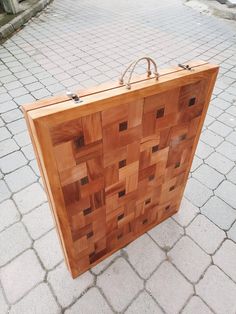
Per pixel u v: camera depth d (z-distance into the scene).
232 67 4.80
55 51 5.20
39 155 1.09
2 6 6.58
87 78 4.27
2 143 2.97
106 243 1.81
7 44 5.49
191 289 1.78
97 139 1.15
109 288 1.78
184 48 5.52
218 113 3.58
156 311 1.67
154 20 7.18
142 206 1.82
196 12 7.98
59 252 1.97
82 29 6.38
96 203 1.45
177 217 2.25
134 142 1.33
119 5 8.40
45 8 7.74
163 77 1.22
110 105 1.07
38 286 1.77
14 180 2.54
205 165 2.77
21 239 2.04
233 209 2.33
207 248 2.02
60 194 1.22
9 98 3.73
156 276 1.85
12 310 1.65
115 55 5.10
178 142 1.60
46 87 4.00
